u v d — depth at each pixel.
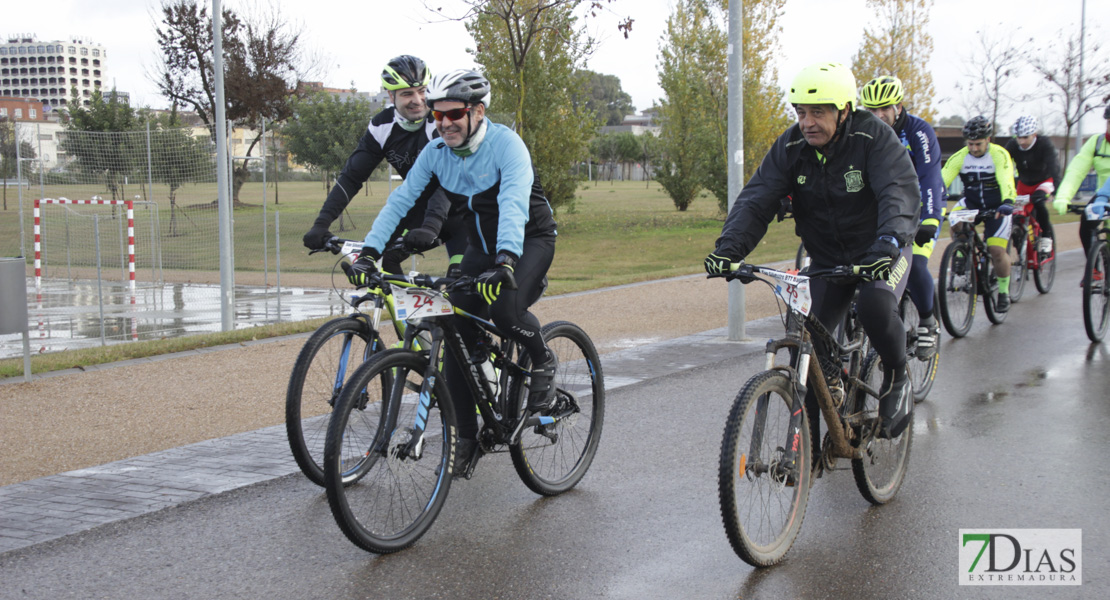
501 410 3.98
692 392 6.19
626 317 9.67
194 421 5.52
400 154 4.93
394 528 3.59
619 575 3.33
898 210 3.42
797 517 3.55
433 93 3.61
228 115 32.62
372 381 3.54
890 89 5.91
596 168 91.12
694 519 3.89
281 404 5.94
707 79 28.53
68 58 123.81
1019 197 9.33
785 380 3.41
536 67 22.77
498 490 4.32
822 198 3.67
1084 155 7.98
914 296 5.77
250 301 13.05
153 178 18.92
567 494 4.24
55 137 18.48
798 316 3.48
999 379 6.41
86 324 10.80
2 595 3.16
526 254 3.88
